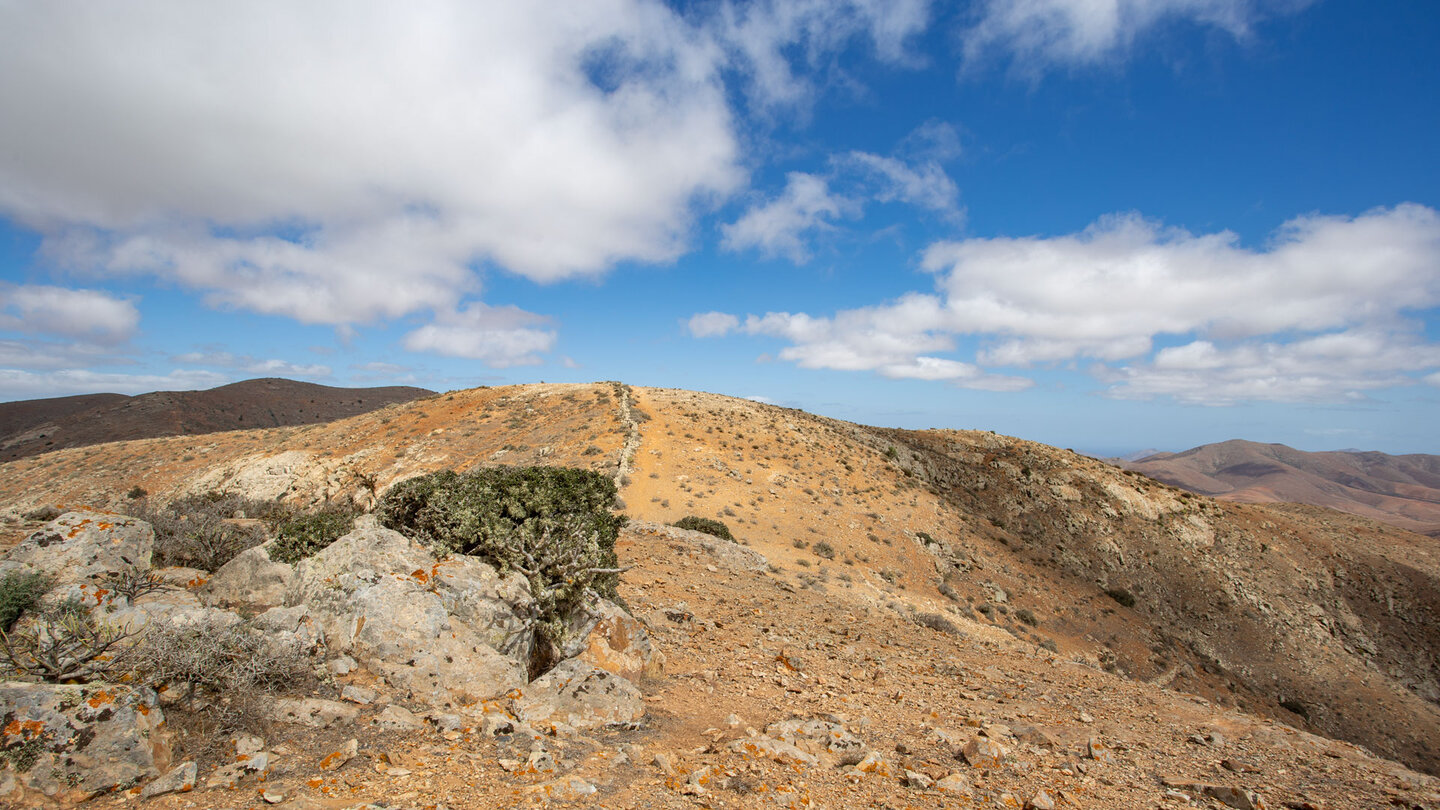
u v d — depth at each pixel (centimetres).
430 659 622
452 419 6238
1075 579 5453
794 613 1588
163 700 480
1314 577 6669
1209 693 4359
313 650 610
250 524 1253
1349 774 771
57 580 618
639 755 582
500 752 530
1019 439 8431
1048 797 578
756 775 561
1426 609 6366
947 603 3962
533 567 768
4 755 376
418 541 787
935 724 838
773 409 7700
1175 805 604
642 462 4838
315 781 437
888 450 7350
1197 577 6259
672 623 1216
